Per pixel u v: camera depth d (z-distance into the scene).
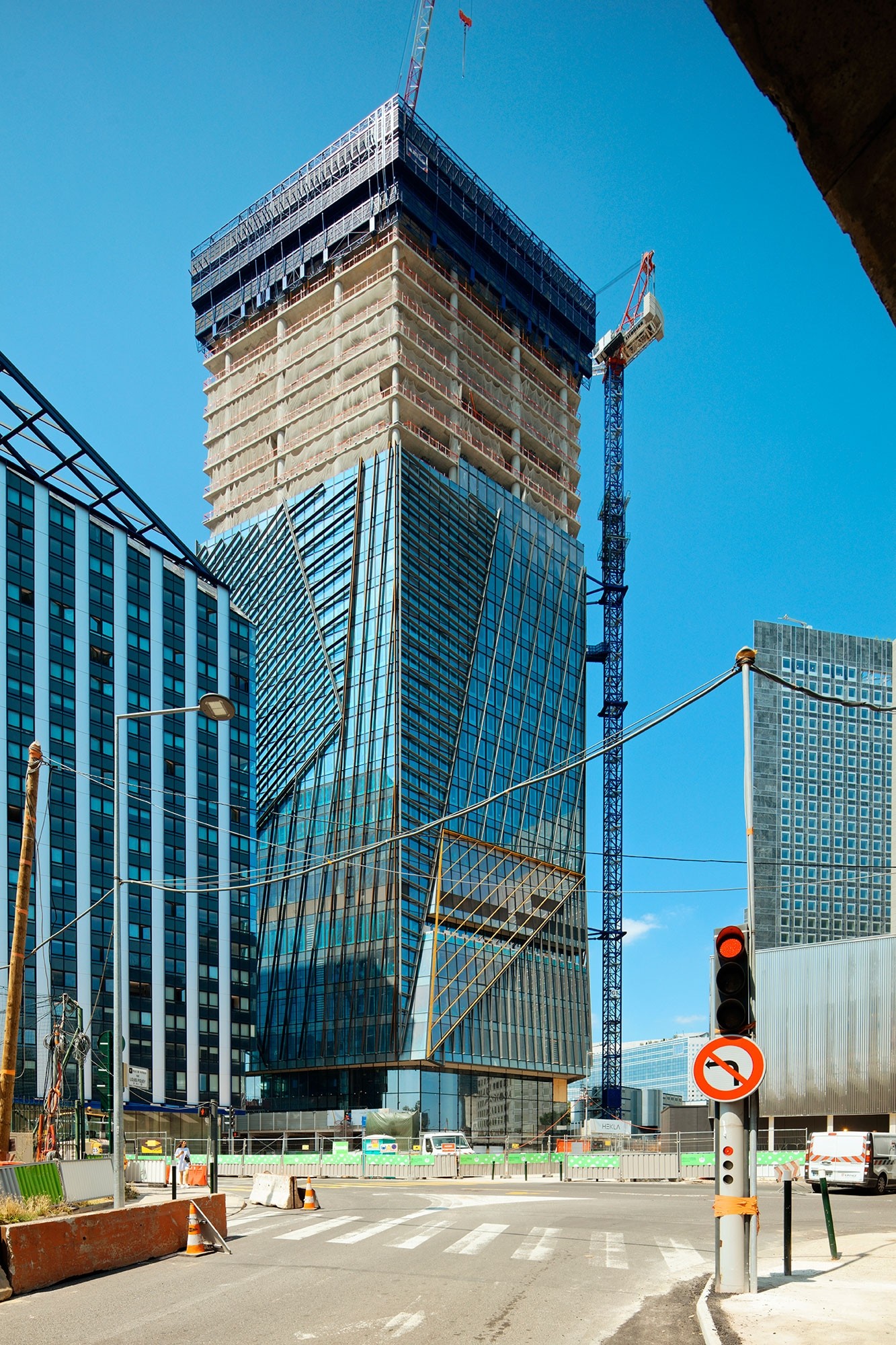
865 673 190.50
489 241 136.75
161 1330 11.05
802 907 176.75
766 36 2.93
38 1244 14.56
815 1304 11.42
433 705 110.12
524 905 113.31
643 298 160.00
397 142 124.88
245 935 100.94
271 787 116.56
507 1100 105.38
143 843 92.25
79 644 90.81
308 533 122.19
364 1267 15.66
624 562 154.00
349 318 129.50
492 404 133.75
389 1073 98.38
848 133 3.05
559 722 127.12
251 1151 79.94
